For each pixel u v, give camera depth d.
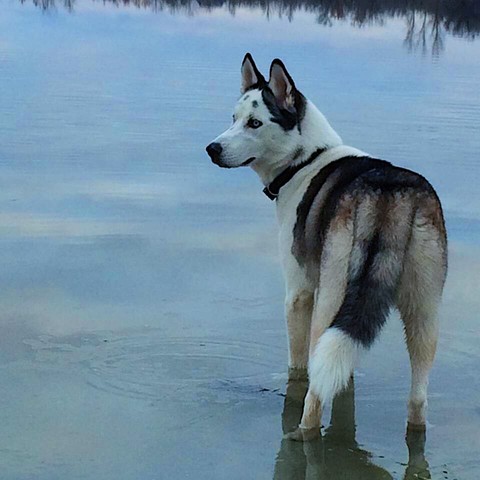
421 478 2.73
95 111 6.32
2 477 2.69
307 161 3.20
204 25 13.20
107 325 3.43
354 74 8.32
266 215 4.41
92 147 5.31
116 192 4.63
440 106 6.76
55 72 8.07
